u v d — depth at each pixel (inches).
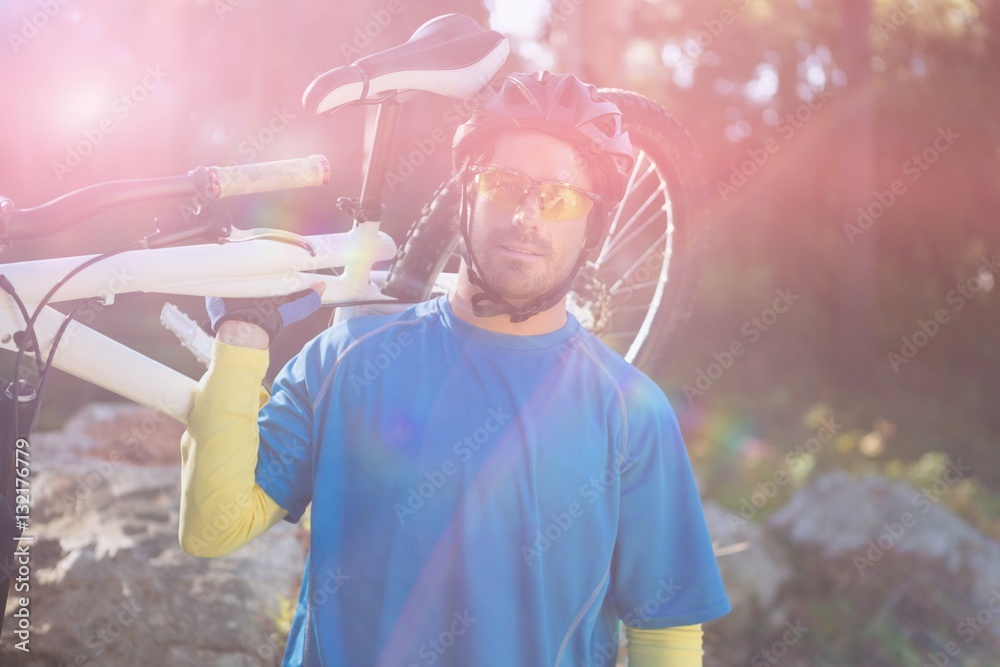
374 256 71.5
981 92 509.0
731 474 282.0
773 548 190.9
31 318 54.4
